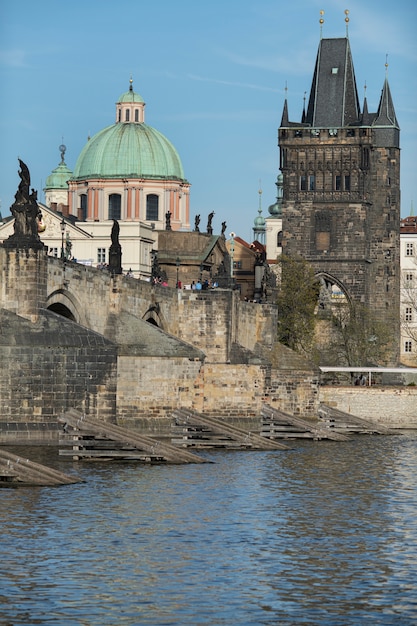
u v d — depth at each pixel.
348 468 168.62
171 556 104.31
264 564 102.50
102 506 125.44
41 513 120.38
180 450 166.75
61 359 172.88
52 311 189.50
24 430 172.25
